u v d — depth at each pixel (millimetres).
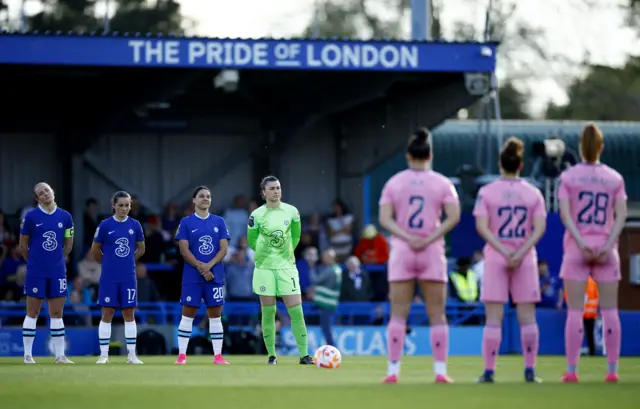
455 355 65500
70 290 68375
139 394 29047
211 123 84062
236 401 27031
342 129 84938
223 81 66250
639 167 104938
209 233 45625
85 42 64562
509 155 33000
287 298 44969
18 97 80125
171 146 83875
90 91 79000
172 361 48906
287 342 65500
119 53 64938
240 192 85188
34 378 35438
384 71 70438
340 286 70438
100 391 30031
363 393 28812
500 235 32906
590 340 65812
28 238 46062
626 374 39344
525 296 33000
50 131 81438
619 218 34156
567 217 34062
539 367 44312
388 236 90562
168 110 83312
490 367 32906
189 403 26719
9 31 63625
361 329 67250
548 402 26531
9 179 81125
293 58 66750
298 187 84688
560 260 74375
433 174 32312
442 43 68188
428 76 73062
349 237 78500
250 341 63156
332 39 66938
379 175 95938
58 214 46062
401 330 32281
